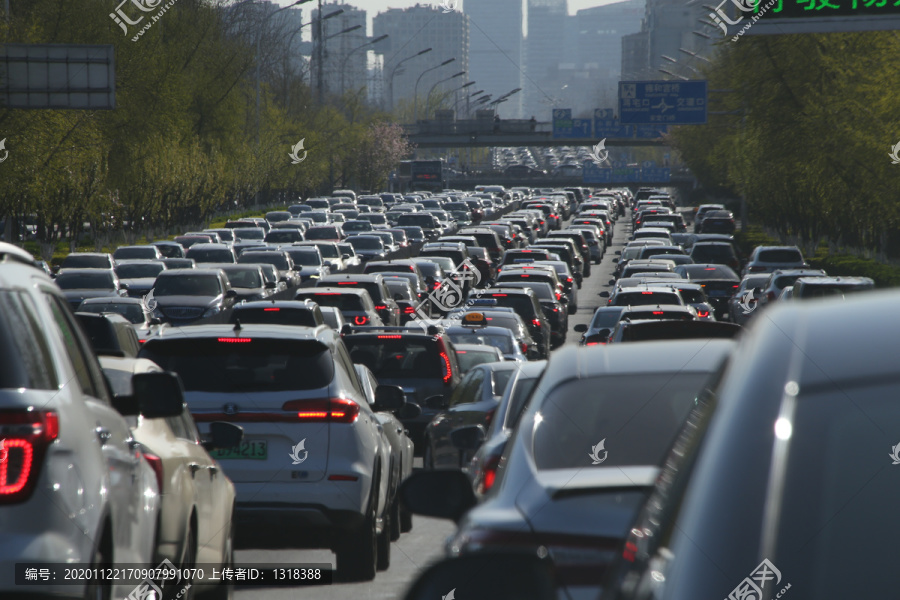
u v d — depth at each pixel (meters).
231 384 30.69
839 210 185.62
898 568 4.83
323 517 29.94
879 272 149.75
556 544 13.49
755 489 5.15
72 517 13.32
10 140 145.25
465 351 63.38
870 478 5.04
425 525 42.09
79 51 132.38
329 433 30.31
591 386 17.86
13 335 13.28
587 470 15.21
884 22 104.12
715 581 4.98
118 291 108.06
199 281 102.50
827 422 5.29
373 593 29.17
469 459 40.75
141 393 17.95
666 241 182.88
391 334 53.97
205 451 25.23
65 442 13.44
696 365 18.48
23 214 184.62
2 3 183.88
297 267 146.38
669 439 16.38
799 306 6.56
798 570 4.91
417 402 53.03
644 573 5.98
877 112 136.75
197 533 22.80
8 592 12.41
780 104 156.25
